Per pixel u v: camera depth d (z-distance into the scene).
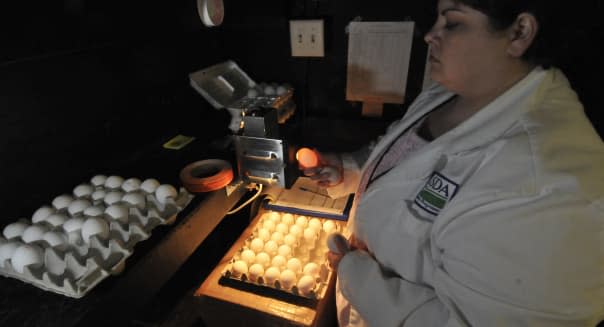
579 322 0.41
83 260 0.60
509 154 0.46
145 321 1.08
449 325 0.49
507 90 0.51
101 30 0.78
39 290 0.57
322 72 1.28
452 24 0.47
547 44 0.45
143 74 0.94
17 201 0.69
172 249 0.69
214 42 1.24
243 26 1.13
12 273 0.58
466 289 0.46
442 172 0.56
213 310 0.82
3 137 0.64
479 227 0.45
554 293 0.41
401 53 1.16
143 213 0.69
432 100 0.69
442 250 0.52
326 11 1.18
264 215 1.03
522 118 0.49
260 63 1.32
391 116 1.29
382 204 0.63
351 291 0.63
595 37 0.78
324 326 0.86
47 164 0.73
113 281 0.58
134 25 0.86
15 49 0.62
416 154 0.59
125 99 0.90
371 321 0.60
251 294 0.79
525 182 0.43
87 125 0.81
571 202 0.40
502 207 0.44
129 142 0.94
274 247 0.90
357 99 1.28
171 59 1.03
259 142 0.80
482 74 0.49
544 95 0.50
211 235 1.16
